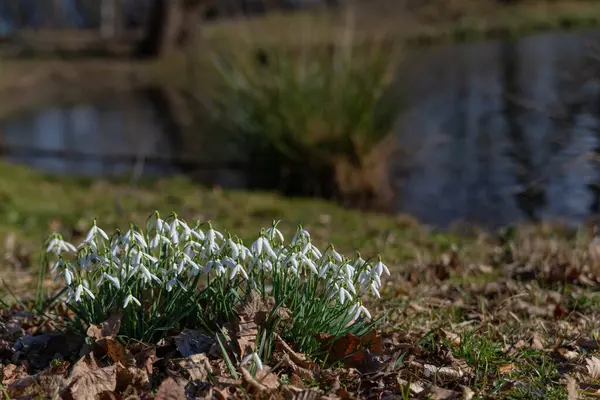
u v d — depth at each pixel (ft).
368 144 11.04
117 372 4.34
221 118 13.35
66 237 7.97
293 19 36.19
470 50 27.84
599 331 5.18
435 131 14.02
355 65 11.96
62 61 30.76
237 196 10.30
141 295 4.64
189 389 4.29
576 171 10.72
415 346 4.83
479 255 7.07
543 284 6.09
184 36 30.40
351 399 4.23
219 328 4.56
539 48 26.37
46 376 4.38
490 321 5.40
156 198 10.19
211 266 4.50
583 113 14.25
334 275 4.58
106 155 14.25
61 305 5.49
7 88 26.37
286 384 4.31
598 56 14.29
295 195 10.91
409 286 6.10
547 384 4.51
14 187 10.85
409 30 33.53
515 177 10.71
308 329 4.59
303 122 11.23
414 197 10.27
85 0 42.19
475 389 4.43
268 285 5.73
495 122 14.38
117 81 26.96
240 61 12.93
